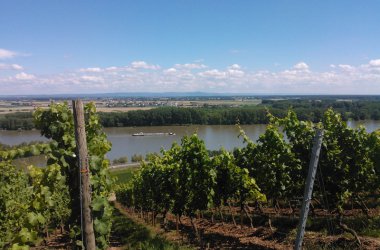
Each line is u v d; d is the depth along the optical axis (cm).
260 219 1298
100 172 575
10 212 785
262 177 1117
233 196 1211
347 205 1342
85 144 488
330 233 988
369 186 1159
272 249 912
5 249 773
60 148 553
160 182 1385
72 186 545
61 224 1562
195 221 1565
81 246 530
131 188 2308
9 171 841
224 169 1176
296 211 1398
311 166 449
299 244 457
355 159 970
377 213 1177
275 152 1070
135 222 1908
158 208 1572
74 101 480
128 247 1128
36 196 523
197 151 1130
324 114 1027
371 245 841
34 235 526
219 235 1146
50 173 517
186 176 1154
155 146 7631
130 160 6738
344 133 970
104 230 523
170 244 1045
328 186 972
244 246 974
